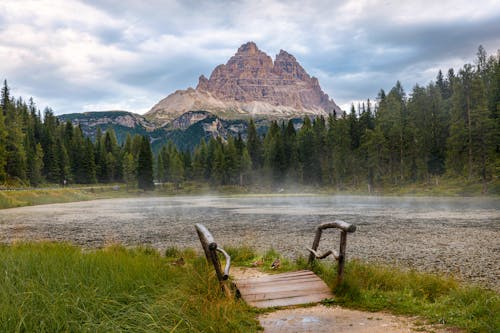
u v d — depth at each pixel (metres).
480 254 14.23
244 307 6.30
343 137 102.38
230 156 123.19
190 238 20.88
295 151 116.75
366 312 6.09
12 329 4.20
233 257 12.88
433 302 6.83
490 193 60.25
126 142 170.62
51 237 22.16
